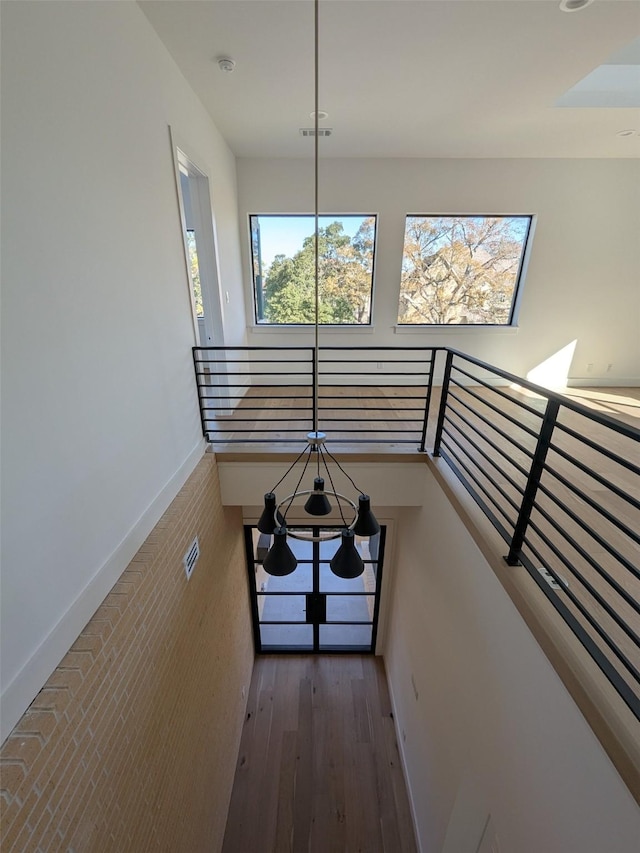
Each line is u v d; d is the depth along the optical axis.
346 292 4.26
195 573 2.07
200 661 2.10
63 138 1.15
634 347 4.30
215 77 2.30
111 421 1.42
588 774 0.93
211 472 2.49
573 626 1.11
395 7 1.77
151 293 1.81
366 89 2.47
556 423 1.20
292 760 2.95
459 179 3.81
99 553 1.31
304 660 3.84
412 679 2.74
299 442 2.73
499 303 4.30
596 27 1.92
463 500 1.91
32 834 0.85
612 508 1.94
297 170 3.79
